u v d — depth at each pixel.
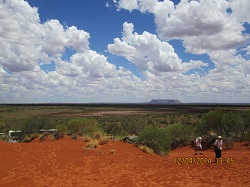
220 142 18.11
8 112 125.75
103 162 16.02
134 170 14.38
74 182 11.80
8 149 17.16
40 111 142.12
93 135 25.55
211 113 33.50
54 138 24.36
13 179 12.05
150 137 22.67
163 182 11.98
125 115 110.06
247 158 19.23
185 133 32.69
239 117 33.19
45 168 14.21
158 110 156.75
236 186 11.30
